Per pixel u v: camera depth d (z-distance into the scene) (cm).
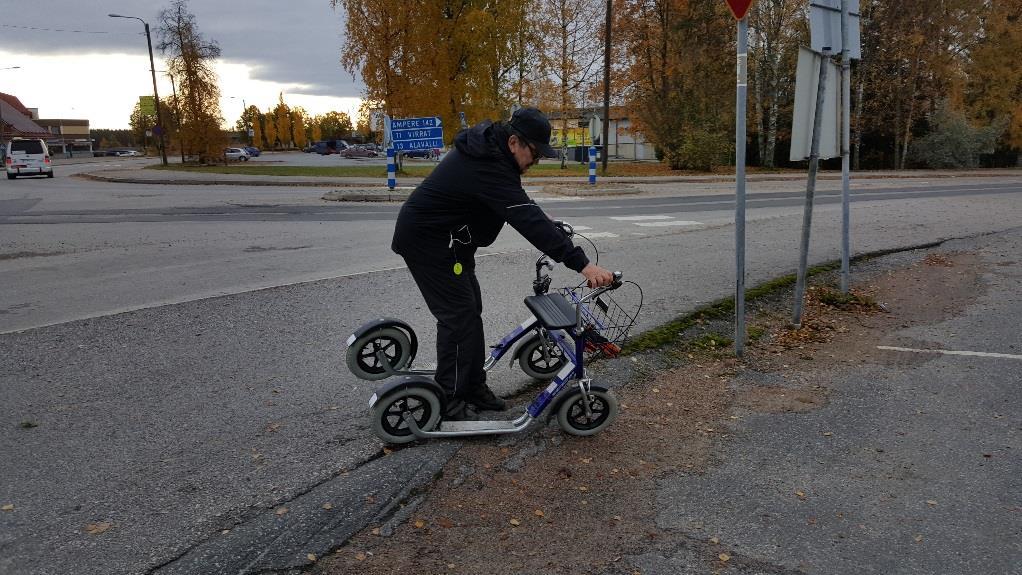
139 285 736
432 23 2719
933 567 287
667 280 764
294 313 621
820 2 555
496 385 465
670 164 3519
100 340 543
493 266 836
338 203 1712
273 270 812
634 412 434
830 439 403
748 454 384
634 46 3509
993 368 512
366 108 2825
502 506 327
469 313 383
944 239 1051
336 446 376
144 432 388
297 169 3475
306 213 1455
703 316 627
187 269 821
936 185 2472
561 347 404
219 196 1967
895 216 1347
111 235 1112
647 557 291
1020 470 366
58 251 958
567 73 3506
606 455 378
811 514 326
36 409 415
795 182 2756
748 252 939
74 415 408
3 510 310
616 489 345
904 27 3716
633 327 581
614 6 3422
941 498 340
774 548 299
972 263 877
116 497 323
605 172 3130
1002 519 321
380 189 2056
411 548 293
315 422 405
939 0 3691
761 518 322
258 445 375
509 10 2883
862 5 3741
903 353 550
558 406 383
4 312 629
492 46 2831
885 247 977
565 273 800
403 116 2761
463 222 365
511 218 347
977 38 3869
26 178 3288
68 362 495
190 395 440
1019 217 1323
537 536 304
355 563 282
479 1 2833
